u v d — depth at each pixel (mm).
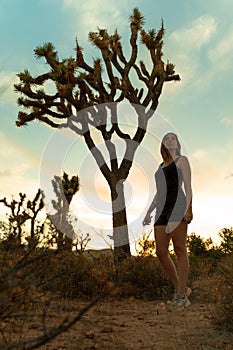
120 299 5871
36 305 3295
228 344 3486
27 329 3410
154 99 10828
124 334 3734
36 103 10633
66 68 10211
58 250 2906
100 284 5660
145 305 5500
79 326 3736
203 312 4754
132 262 6773
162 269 6348
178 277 5199
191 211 5207
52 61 10477
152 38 11102
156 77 10984
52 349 3100
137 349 3273
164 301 5562
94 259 6680
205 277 6785
